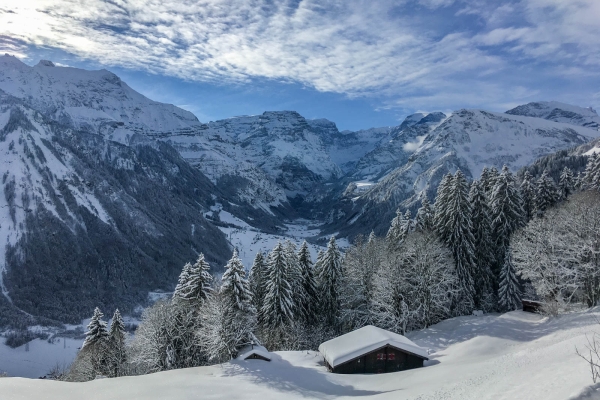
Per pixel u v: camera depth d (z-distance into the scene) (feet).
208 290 188.44
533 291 206.39
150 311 189.47
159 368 174.91
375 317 198.80
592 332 107.76
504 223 209.87
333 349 153.28
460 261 200.34
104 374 184.85
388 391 113.19
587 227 163.32
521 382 72.28
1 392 105.91
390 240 241.55
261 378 135.64
